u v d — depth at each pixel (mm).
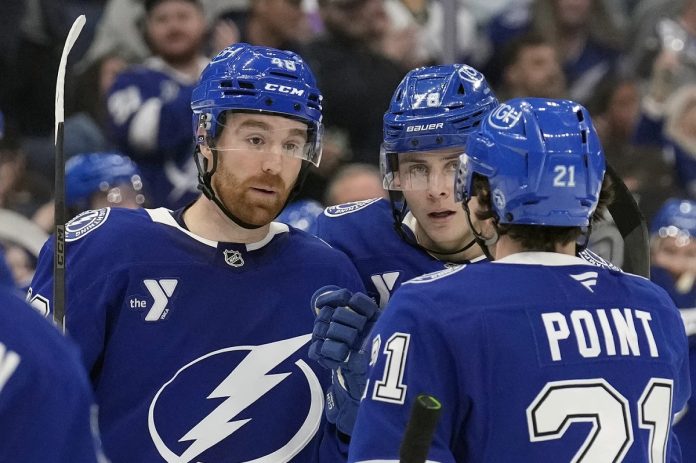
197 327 7391
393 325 6027
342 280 7801
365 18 16609
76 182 11992
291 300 7602
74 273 7348
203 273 7457
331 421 7289
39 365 4645
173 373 7336
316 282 7703
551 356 5898
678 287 13633
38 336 4742
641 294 6285
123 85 15734
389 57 16781
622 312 6133
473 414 5855
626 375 6000
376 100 16469
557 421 5859
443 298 5992
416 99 7734
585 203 6066
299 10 17000
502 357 5867
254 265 7578
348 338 6805
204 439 7348
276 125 7230
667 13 18391
